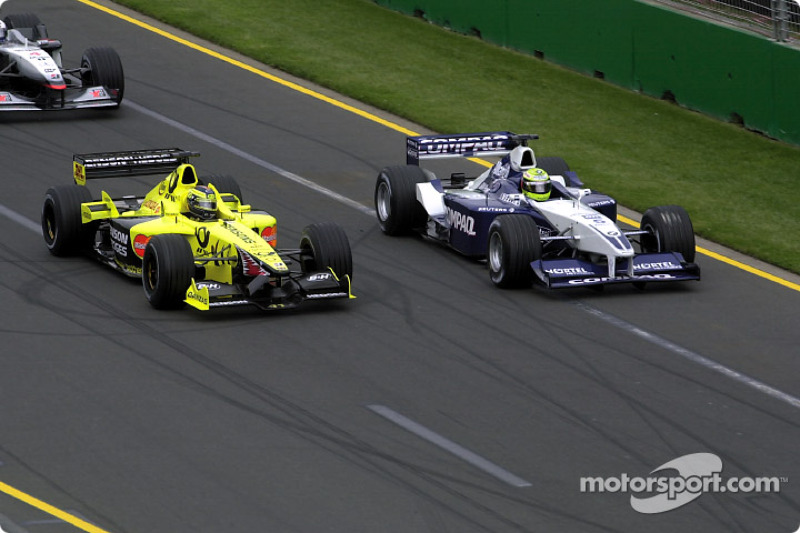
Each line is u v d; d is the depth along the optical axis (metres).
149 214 57.53
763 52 85.38
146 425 42.75
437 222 63.03
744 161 81.38
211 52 99.19
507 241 56.53
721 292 58.59
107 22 105.25
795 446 42.50
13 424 42.62
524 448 41.78
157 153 62.22
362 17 109.12
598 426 43.66
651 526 37.00
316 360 48.62
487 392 46.25
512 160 62.50
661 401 45.94
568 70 98.62
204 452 40.91
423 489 38.81
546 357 49.75
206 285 52.03
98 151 77.06
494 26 103.81
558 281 55.53
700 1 91.50
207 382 46.31
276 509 37.41
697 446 42.34
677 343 51.72
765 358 50.44
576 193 62.09
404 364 48.59
